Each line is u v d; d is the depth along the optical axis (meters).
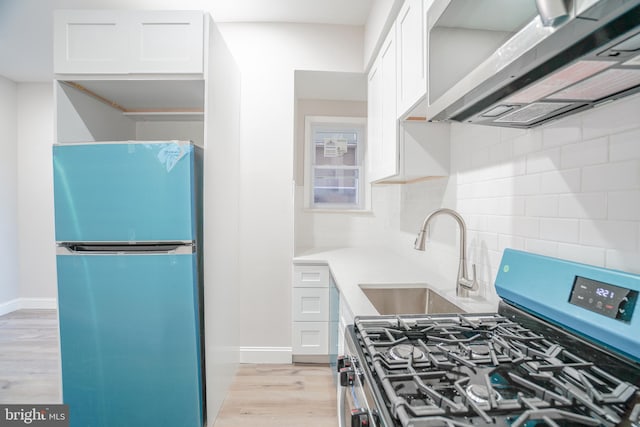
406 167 1.67
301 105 3.08
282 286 2.50
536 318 0.97
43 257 3.74
